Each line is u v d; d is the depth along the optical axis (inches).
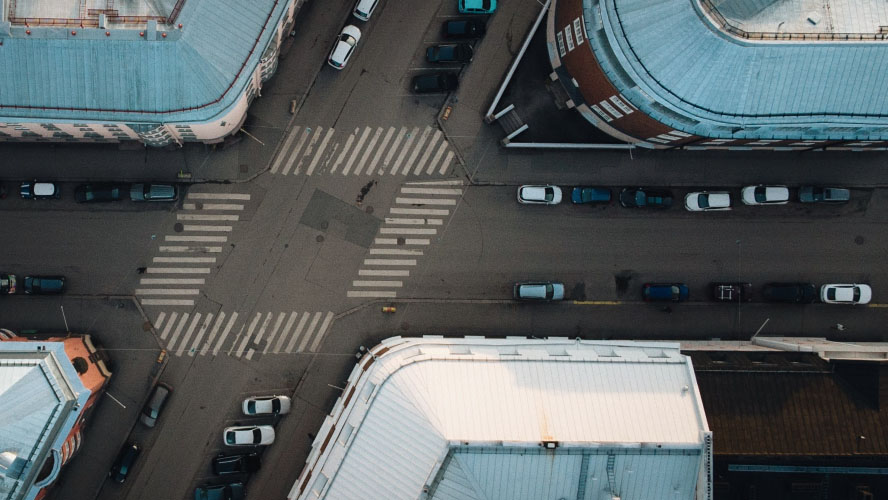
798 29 2060.8
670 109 2188.7
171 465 2573.8
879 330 2682.1
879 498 2235.5
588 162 2667.3
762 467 2207.2
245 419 2596.0
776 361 2357.3
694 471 2145.7
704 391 2237.9
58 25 2018.9
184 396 2578.7
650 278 2679.6
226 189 2593.5
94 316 2559.1
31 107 2078.0
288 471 2608.3
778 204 2689.5
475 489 2118.6
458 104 2650.1
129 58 2053.4
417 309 2640.3
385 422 2164.1
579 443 2098.9
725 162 2677.2
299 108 2610.7
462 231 2650.1
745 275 2689.5
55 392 2129.7
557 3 2482.8
